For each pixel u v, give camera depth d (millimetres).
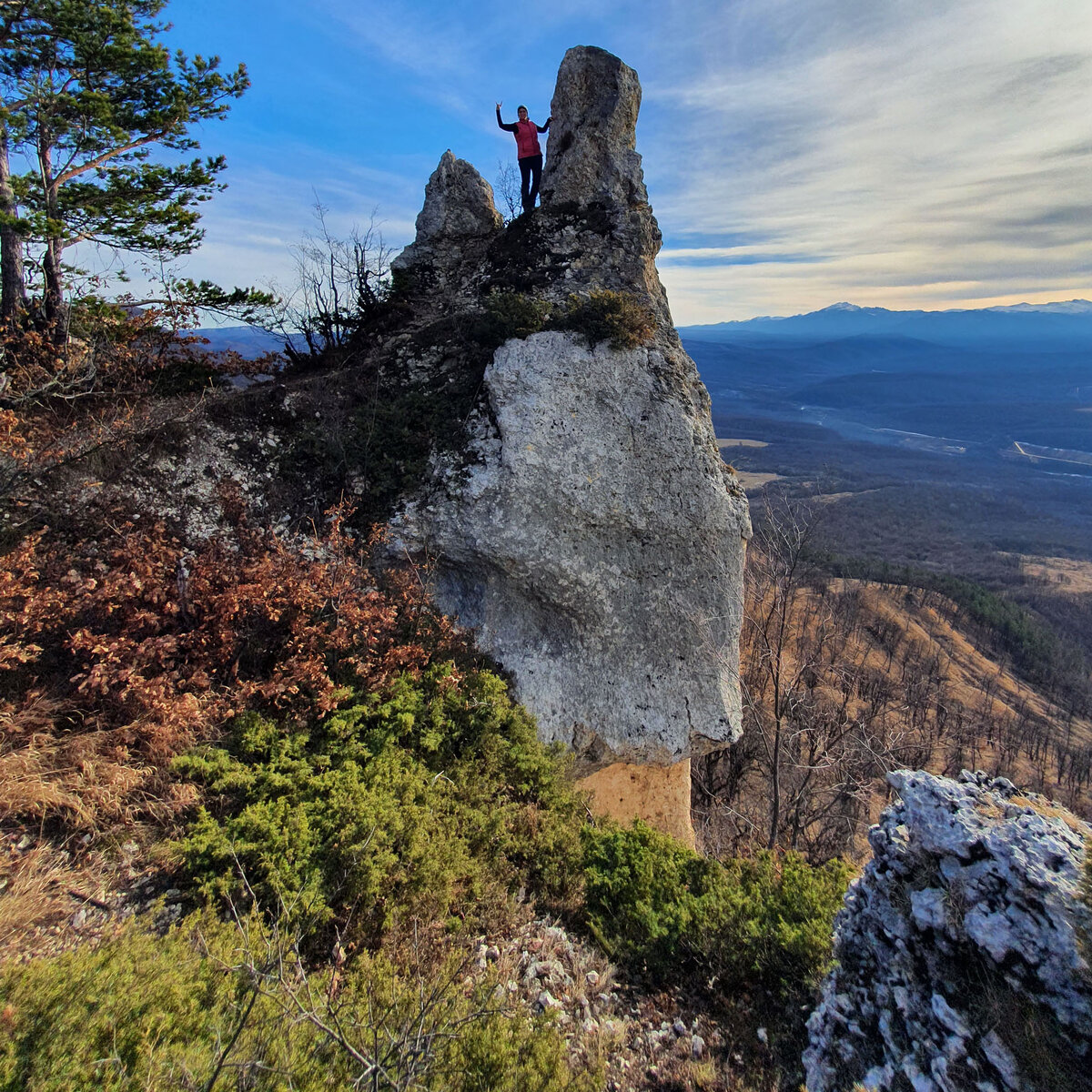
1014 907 4215
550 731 10625
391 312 14797
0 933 4953
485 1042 4648
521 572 10922
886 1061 4492
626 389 12172
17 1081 3559
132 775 6289
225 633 8070
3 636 7086
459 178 16672
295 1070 3914
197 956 4664
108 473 9758
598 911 7215
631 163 14797
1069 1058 3689
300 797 6730
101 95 11078
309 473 11578
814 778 20188
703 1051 5617
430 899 6117
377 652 9266
